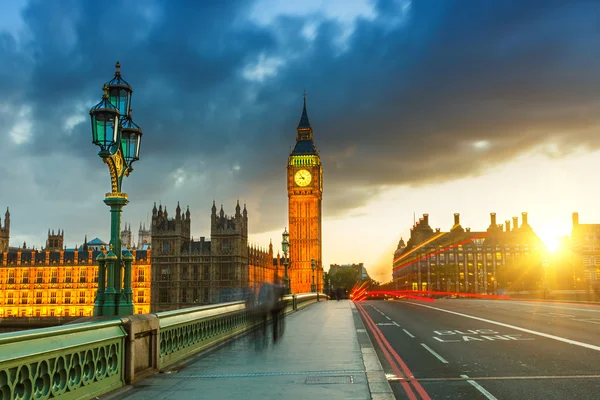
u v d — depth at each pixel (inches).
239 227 6830.7
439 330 1071.6
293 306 1766.7
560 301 2501.2
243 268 6973.4
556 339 854.5
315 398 438.3
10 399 317.4
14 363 320.5
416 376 573.9
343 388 478.3
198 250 6865.2
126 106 603.2
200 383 498.3
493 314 1502.2
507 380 538.0
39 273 7623.0
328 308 2006.6
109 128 544.7
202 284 6801.2
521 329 1034.1
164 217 7032.5
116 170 563.8
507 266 7052.2
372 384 495.8
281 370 573.9
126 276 545.0
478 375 570.3
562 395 466.9
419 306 2166.6
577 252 6525.6
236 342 834.8
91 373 417.1
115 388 455.8
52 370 359.3
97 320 464.1
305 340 866.8
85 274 7554.1
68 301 7524.6
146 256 7199.8
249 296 1018.1
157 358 548.7
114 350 460.4
